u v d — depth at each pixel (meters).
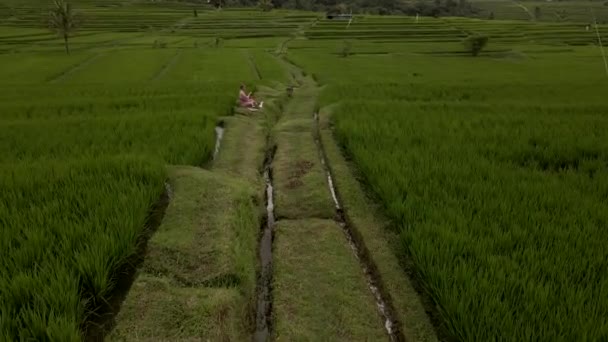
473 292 4.73
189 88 20.17
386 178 8.05
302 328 5.09
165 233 6.57
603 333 4.08
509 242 5.71
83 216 6.11
